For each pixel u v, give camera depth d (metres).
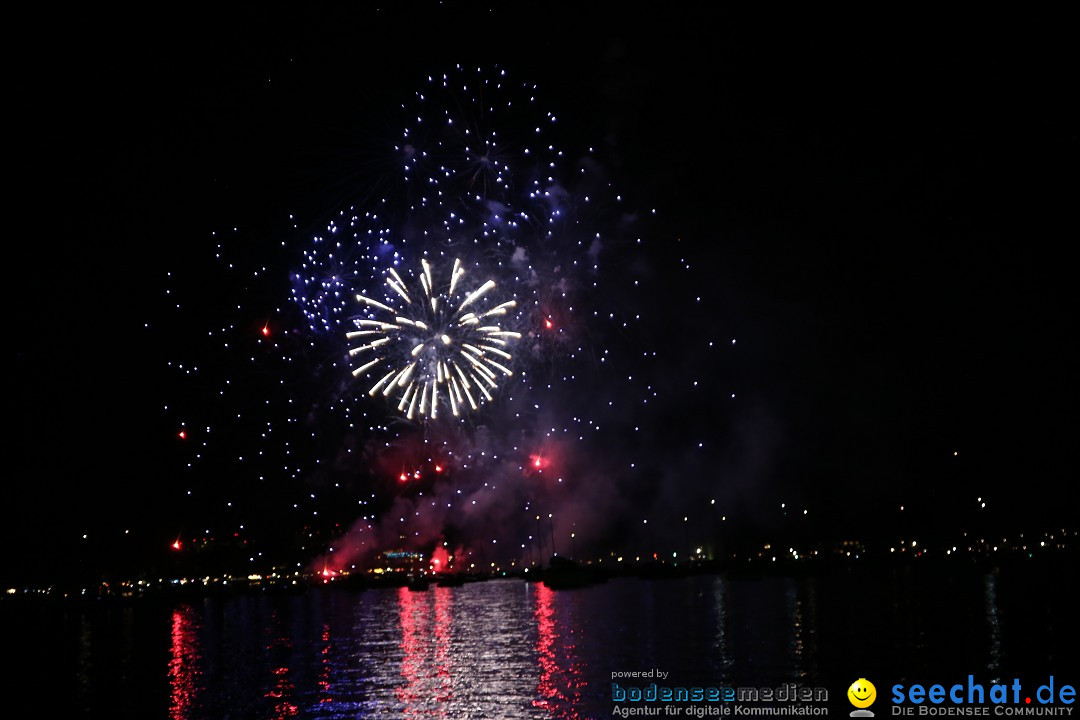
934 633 41.47
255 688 33.78
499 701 29.67
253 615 68.88
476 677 34.22
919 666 33.31
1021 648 36.50
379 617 62.84
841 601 59.50
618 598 71.25
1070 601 53.78
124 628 59.69
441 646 44.12
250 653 44.03
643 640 42.88
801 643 39.75
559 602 70.31
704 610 56.91
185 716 29.53
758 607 58.03
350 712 29.02
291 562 100.12
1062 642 37.66
